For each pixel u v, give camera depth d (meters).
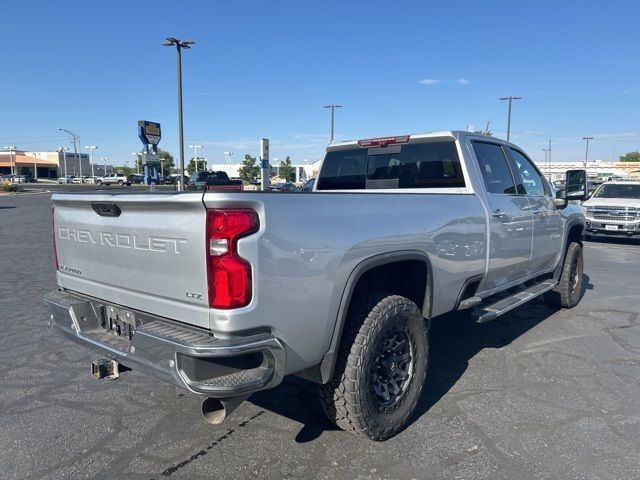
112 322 3.40
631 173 84.19
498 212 4.79
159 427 3.71
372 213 3.36
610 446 3.42
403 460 3.26
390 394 3.52
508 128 50.34
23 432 3.64
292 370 2.94
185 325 2.84
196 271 2.71
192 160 79.00
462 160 4.71
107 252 3.30
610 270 10.38
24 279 8.89
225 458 3.30
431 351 5.30
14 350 5.32
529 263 5.62
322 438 3.54
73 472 3.16
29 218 21.73
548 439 3.51
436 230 3.89
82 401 4.14
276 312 2.77
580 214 7.07
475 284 4.66
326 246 2.99
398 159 5.23
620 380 4.54
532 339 5.68
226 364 2.70
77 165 124.38
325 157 5.94
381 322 3.28
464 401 4.11
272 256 2.72
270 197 2.75
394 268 3.83
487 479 3.05
